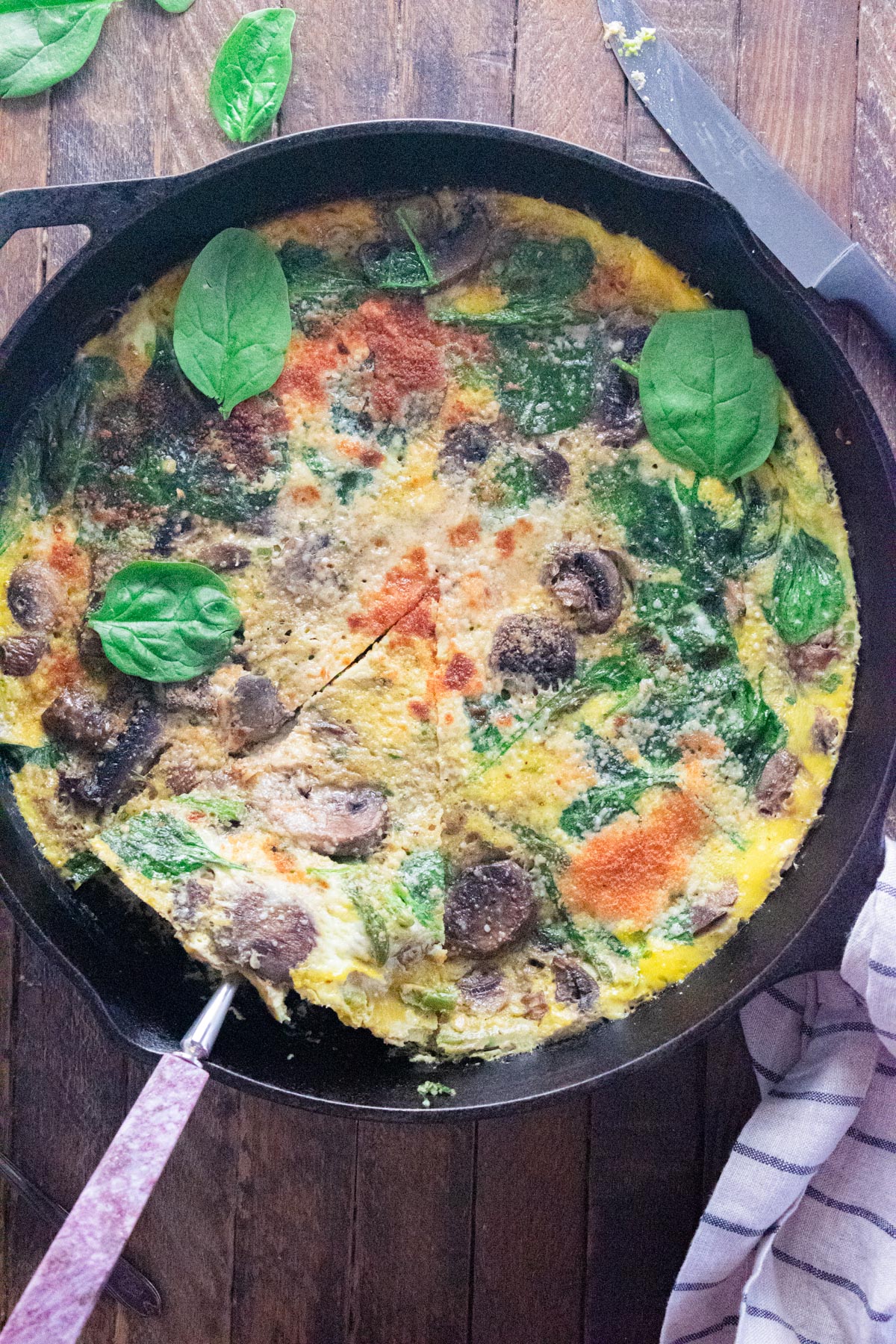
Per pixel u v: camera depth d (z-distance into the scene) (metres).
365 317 0.55
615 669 0.54
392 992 0.53
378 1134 0.58
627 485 0.55
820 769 0.54
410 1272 0.58
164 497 0.54
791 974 0.52
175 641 0.53
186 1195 0.58
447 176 0.54
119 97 0.58
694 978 0.54
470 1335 0.58
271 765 0.54
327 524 0.54
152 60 0.58
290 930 0.52
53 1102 0.58
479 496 0.55
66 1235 0.46
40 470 0.54
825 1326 0.54
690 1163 0.58
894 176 0.58
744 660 0.55
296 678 0.54
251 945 0.52
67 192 0.50
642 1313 0.58
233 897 0.52
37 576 0.54
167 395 0.54
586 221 0.54
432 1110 0.50
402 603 0.54
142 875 0.52
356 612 0.54
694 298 0.55
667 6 0.58
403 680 0.54
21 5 0.57
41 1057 0.58
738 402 0.54
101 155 0.58
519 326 0.55
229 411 0.54
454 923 0.53
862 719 0.54
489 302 0.55
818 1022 0.55
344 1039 0.54
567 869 0.54
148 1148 0.47
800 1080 0.55
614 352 0.55
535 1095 0.50
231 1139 0.58
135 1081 0.58
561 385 0.55
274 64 0.57
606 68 0.58
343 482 0.55
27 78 0.57
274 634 0.54
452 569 0.54
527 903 0.54
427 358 0.55
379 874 0.53
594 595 0.54
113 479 0.54
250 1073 0.53
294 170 0.53
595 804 0.54
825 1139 0.54
